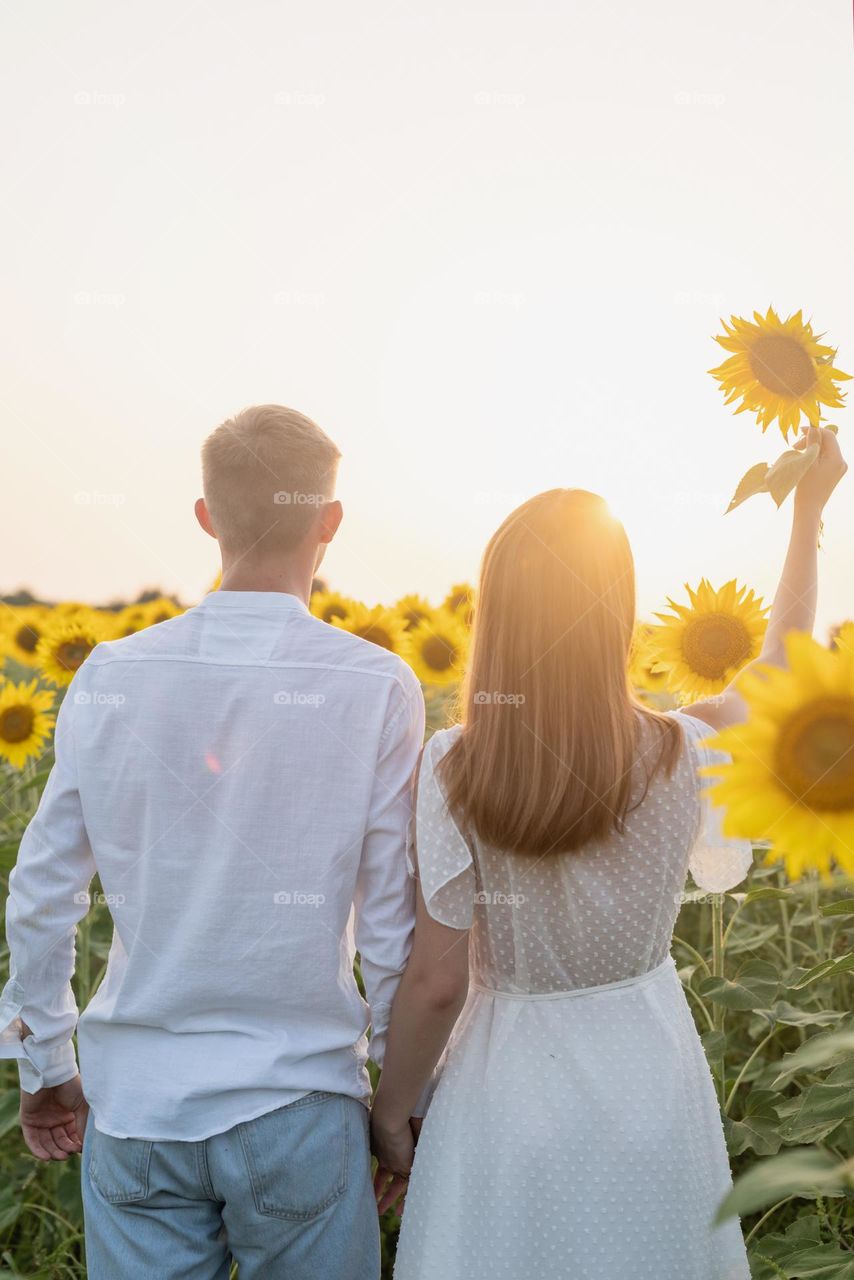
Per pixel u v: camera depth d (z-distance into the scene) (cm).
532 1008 161
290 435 167
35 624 479
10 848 234
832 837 98
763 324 164
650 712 161
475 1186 158
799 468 144
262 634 164
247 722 160
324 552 177
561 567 154
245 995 158
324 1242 160
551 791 151
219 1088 154
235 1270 228
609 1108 154
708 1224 159
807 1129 201
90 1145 165
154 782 159
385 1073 168
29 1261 254
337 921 161
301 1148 157
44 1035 176
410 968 163
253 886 158
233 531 167
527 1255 153
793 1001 248
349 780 161
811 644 99
